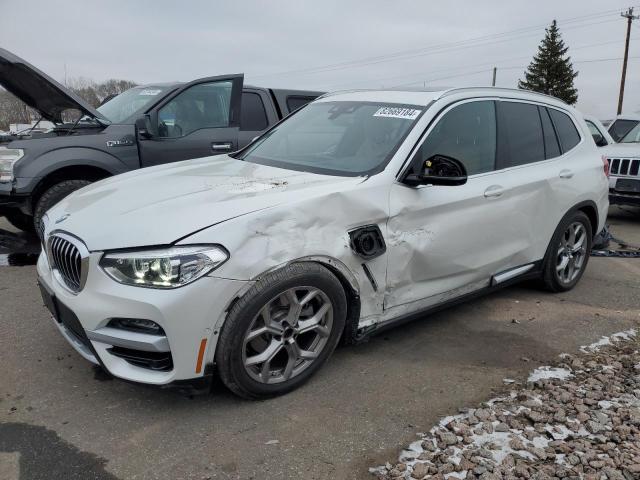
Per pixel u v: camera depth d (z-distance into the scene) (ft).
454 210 11.73
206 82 20.54
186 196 9.72
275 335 9.46
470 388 10.47
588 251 16.53
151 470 7.95
